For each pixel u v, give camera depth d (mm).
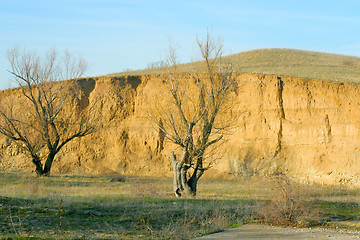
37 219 14695
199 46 26984
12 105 47688
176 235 13359
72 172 47469
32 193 22969
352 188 35688
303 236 13523
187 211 17000
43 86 40000
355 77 48344
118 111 50344
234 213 17516
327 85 43344
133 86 51594
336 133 40938
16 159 48125
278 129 43531
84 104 50375
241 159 43188
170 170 45688
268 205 16828
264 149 43188
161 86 48750
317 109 42781
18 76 38938
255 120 44562
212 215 16359
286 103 44375
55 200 18453
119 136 48750
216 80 27156
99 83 52000
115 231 13680
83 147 48750
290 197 16531
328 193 28406
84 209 16812
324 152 40719
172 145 46594
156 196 24188
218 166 43406
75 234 12906
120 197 21203
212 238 13016
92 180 36188
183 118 26844
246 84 46281
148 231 14000
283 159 42312
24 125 42656
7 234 12297
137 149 48062
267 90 45281
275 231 14359
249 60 68500
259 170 42125
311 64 63938
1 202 16844
